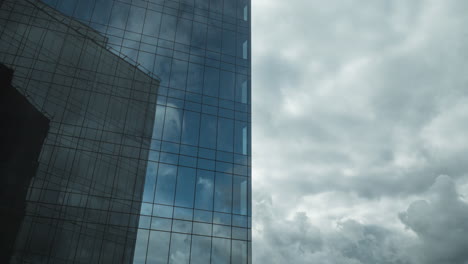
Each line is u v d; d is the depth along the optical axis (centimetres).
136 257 3450
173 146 4078
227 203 4012
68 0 4284
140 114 4091
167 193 3828
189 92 4438
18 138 3503
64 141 3644
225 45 4931
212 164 4150
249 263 3812
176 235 3662
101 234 3425
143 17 4603
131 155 3862
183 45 4669
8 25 3884
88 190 3544
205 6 5053
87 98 3912
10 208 3216
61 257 3216
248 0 5422
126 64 4269
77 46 4097
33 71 3806
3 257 3042
